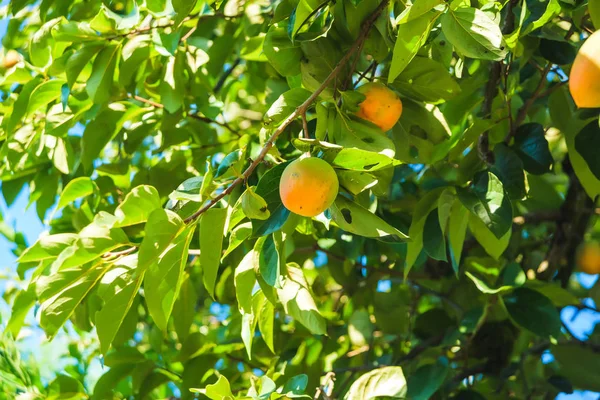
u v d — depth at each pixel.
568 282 2.62
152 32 2.16
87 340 2.68
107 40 2.12
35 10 2.50
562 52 2.03
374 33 1.89
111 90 2.21
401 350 2.53
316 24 1.90
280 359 2.38
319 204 1.68
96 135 2.26
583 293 2.69
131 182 2.42
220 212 1.79
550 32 2.00
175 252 1.79
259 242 1.85
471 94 2.05
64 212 2.51
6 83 2.31
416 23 1.74
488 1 1.85
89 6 2.40
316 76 1.88
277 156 1.78
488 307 2.29
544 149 2.03
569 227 2.54
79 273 1.79
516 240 2.52
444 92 1.88
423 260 2.34
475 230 2.06
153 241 1.75
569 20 2.14
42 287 1.78
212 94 2.31
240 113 2.61
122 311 1.78
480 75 2.06
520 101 2.33
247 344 1.94
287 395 1.87
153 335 2.36
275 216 1.75
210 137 2.41
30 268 2.31
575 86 1.63
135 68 2.15
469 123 2.14
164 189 2.37
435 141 1.98
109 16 2.09
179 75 2.20
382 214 2.27
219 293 2.53
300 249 2.46
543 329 2.09
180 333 2.31
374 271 2.58
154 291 1.79
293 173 1.68
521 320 2.11
